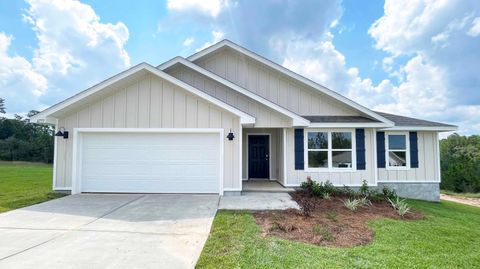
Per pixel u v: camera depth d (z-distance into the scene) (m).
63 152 9.95
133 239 5.34
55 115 9.66
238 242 5.22
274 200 9.09
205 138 10.03
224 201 8.82
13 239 5.28
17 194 9.94
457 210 10.71
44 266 4.12
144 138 10.03
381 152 12.62
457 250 5.28
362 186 11.02
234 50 13.07
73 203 8.40
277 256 4.60
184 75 12.31
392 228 6.55
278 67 12.74
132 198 9.16
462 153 36.16
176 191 9.95
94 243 5.11
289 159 11.60
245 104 11.62
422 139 12.89
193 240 5.32
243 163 13.96
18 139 44.75
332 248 5.13
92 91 9.32
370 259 4.64
